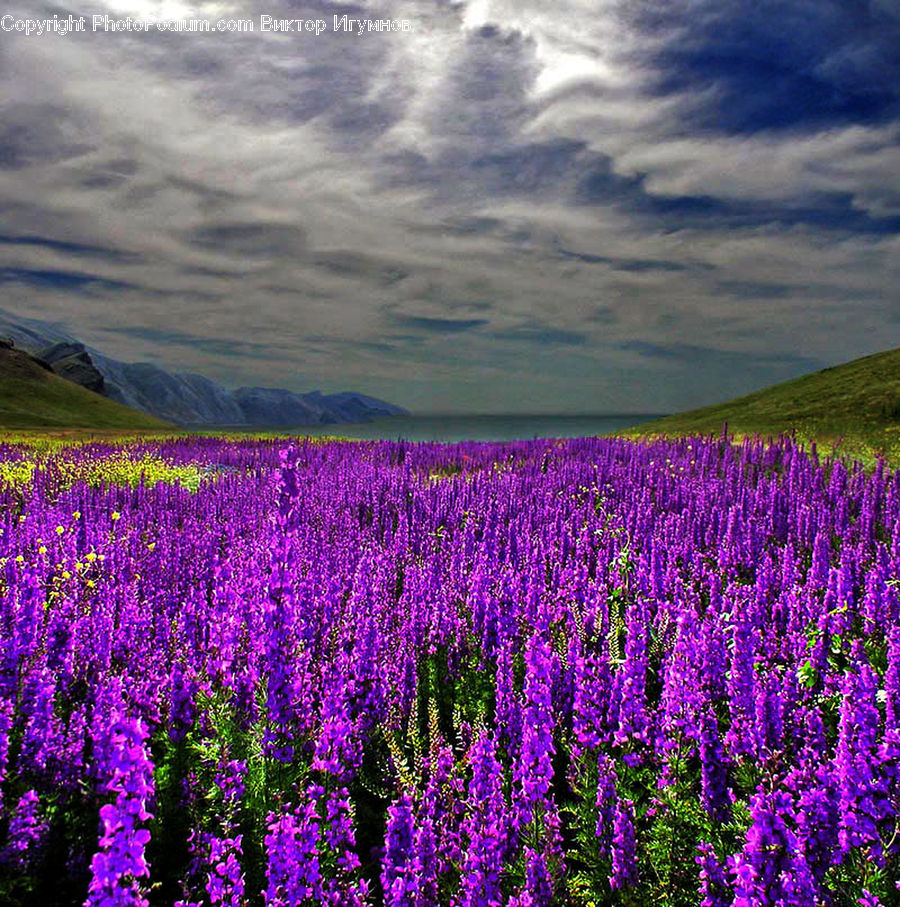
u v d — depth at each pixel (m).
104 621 7.12
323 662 6.90
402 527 14.24
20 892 4.63
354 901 4.10
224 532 14.74
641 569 9.74
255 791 5.64
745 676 5.59
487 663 8.24
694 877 4.59
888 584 8.33
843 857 4.13
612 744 5.95
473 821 4.28
